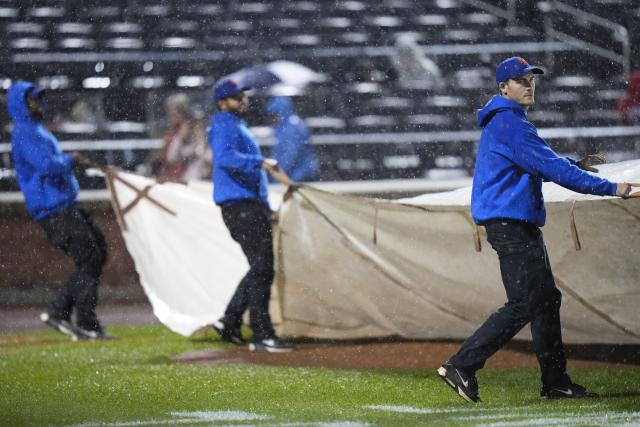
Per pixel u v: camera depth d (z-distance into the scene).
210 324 33.72
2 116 65.19
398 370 26.42
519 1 77.00
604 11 76.88
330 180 61.81
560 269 26.73
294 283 32.22
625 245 25.48
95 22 74.56
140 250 36.22
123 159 57.62
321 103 69.31
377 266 30.56
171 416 20.64
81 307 35.16
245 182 30.75
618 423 18.27
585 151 62.34
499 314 20.92
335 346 31.33
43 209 34.53
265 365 27.98
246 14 76.56
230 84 30.88
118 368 27.77
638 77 67.19
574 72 73.19
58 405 22.25
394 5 78.62
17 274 48.47
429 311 30.66
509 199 20.48
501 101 20.88
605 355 27.50
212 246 35.84
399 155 63.22
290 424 19.44
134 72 70.31
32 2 74.06
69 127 64.69
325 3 77.69
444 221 28.53
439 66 73.94
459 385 21.09
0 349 33.38
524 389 22.86
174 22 75.38
